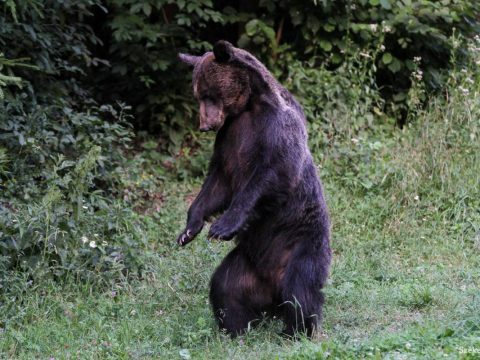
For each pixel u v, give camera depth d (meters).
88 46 17.55
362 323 10.43
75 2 14.88
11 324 10.05
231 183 9.79
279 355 8.45
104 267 11.73
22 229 10.80
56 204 11.62
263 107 9.34
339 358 8.10
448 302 10.96
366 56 16.84
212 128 9.42
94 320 10.34
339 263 12.87
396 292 11.51
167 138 16.92
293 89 16.89
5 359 9.16
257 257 9.80
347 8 17.08
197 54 17.64
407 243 13.95
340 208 14.68
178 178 16.05
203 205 9.98
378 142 16.23
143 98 17.14
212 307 9.94
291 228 9.70
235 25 18.70
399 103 17.84
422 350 8.14
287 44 17.78
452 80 17.38
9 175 13.00
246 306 9.90
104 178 13.92
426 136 15.72
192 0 16.08
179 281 11.88
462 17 17.97
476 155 15.66
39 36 14.01
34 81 14.66
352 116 16.53
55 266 11.26
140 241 12.70
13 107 13.66
